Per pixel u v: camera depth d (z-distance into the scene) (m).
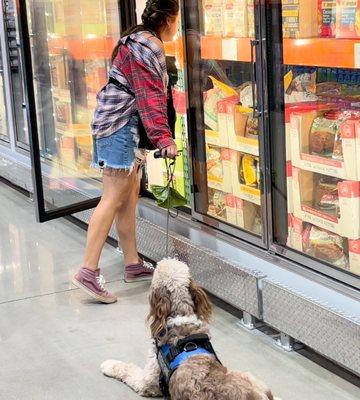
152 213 4.68
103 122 4.05
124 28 4.89
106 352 3.67
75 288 4.51
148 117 3.87
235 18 3.78
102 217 4.17
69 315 4.12
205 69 4.19
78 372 3.49
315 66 3.41
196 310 2.90
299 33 3.35
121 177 4.14
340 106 3.44
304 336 3.38
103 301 4.24
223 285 3.88
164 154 3.86
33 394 3.31
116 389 3.33
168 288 2.88
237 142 4.00
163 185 4.70
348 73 3.39
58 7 5.25
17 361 3.62
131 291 4.41
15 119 6.59
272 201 3.74
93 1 5.09
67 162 5.29
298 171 3.58
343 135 3.29
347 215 3.35
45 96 5.27
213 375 2.62
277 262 3.69
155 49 3.85
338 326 3.16
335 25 3.21
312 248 3.60
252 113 3.88
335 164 3.37
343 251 3.47
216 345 3.66
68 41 5.29
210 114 4.19
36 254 5.13
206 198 4.34
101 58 5.11
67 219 5.90
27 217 6.01
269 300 3.56
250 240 3.95
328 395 3.18
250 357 3.53
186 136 4.31
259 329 3.82
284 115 3.63
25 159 6.50
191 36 4.12
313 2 3.31
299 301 3.36
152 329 2.88
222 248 4.06
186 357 2.73
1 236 5.55
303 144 3.53
